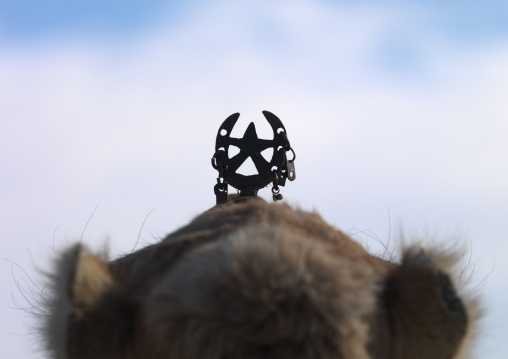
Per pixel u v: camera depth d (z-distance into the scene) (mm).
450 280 3605
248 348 3059
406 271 3697
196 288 3133
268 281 3074
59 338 3623
